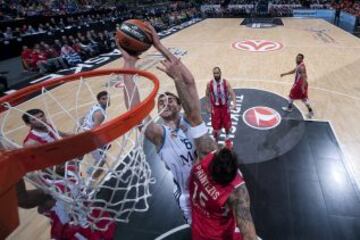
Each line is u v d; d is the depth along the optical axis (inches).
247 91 352.2
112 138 53.8
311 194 182.9
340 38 665.0
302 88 279.0
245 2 1232.8
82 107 291.4
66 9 804.6
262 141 245.4
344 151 227.3
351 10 973.8
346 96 331.3
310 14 1094.4
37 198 70.3
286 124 271.9
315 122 274.1
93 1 960.3
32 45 565.3
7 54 541.3
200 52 559.2
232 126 270.5
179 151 93.4
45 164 43.0
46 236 156.3
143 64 476.1
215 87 221.8
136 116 60.6
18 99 80.1
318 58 493.4
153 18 876.6
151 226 161.2
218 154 69.9
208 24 956.0
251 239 66.4
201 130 79.4
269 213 168.9
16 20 587.8
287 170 207.2
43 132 93.5
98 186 71.5
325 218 163.9
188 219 98.9
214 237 78.2
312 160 217.3
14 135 228.1
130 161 76.9
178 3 1245.1
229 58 509.7
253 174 204.2
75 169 66.6
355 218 163.3
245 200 69.2
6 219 35.5
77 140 47.4
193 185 78.6
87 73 90.3
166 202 178.7
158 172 207.3
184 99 75.7
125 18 813.2
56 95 331.0
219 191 70.3
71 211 75.5
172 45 629.9
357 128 261.4
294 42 632.4
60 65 479.2
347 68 432.8
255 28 839.7
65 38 527.8
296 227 158.6
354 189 185.9
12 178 37.4
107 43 599.5
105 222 91.5
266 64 466.9
